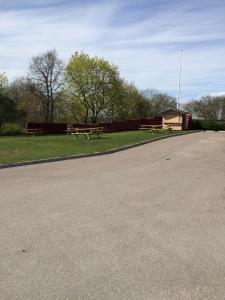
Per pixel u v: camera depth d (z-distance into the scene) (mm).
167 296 4633
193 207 9031
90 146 24797
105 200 9594
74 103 65812
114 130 54250
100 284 4914
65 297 4562
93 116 66250
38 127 48719
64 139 32062
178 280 5078
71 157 19250
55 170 14875
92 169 15195
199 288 4859
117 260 5703
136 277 5145
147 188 11250
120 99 67625
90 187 11273
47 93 64250
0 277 5059
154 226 7457
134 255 5918
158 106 89188
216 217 8188
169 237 6812
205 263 5664
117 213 8359
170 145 27688
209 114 90812
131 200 9648
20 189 10828
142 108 82812
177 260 5758
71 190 10773
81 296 4594
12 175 13500
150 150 23844
